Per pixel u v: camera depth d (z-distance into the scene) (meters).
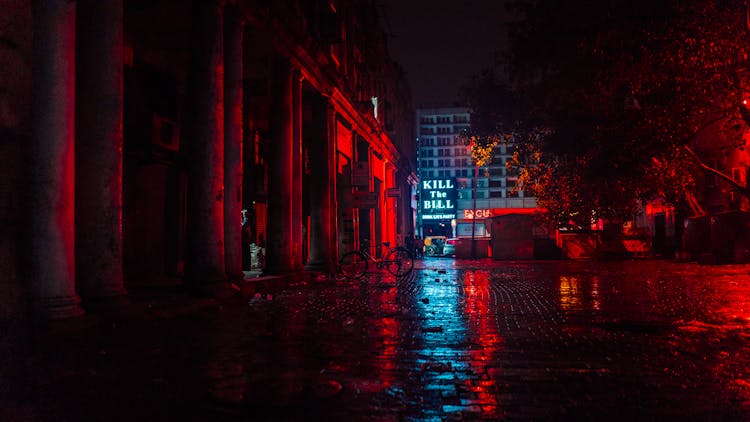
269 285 14.32
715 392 4.29
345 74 25.50
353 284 16.34
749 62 18.22
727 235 24.39
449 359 5.57
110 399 4.12
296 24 16.70
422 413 3.81
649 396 4.19
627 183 23.06
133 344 6.39
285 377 4.81
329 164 21.39
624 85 19.83
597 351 5.92
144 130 14.48
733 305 10.05
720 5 16.97
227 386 4.48
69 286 6.74
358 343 6.49
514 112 25.86
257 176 21.59
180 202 16.17
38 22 6.67
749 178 25.75
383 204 38.00
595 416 3.73
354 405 3.99
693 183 25.95
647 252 36.59
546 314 9.02
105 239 7.80
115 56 8.12
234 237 12.86
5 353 2.87
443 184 99.94
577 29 18.56
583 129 21.45
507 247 38.34
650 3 16.64
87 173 7.79
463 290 13.90
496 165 109.81
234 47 13.09
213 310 9.75
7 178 2.79
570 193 27.02
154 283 13.12
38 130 6.62
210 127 11.48
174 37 14.63
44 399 4.07
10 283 2.86
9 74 2.77
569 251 37.19
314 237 20.95
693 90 17.89
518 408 3.91
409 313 9.27
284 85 16.81
